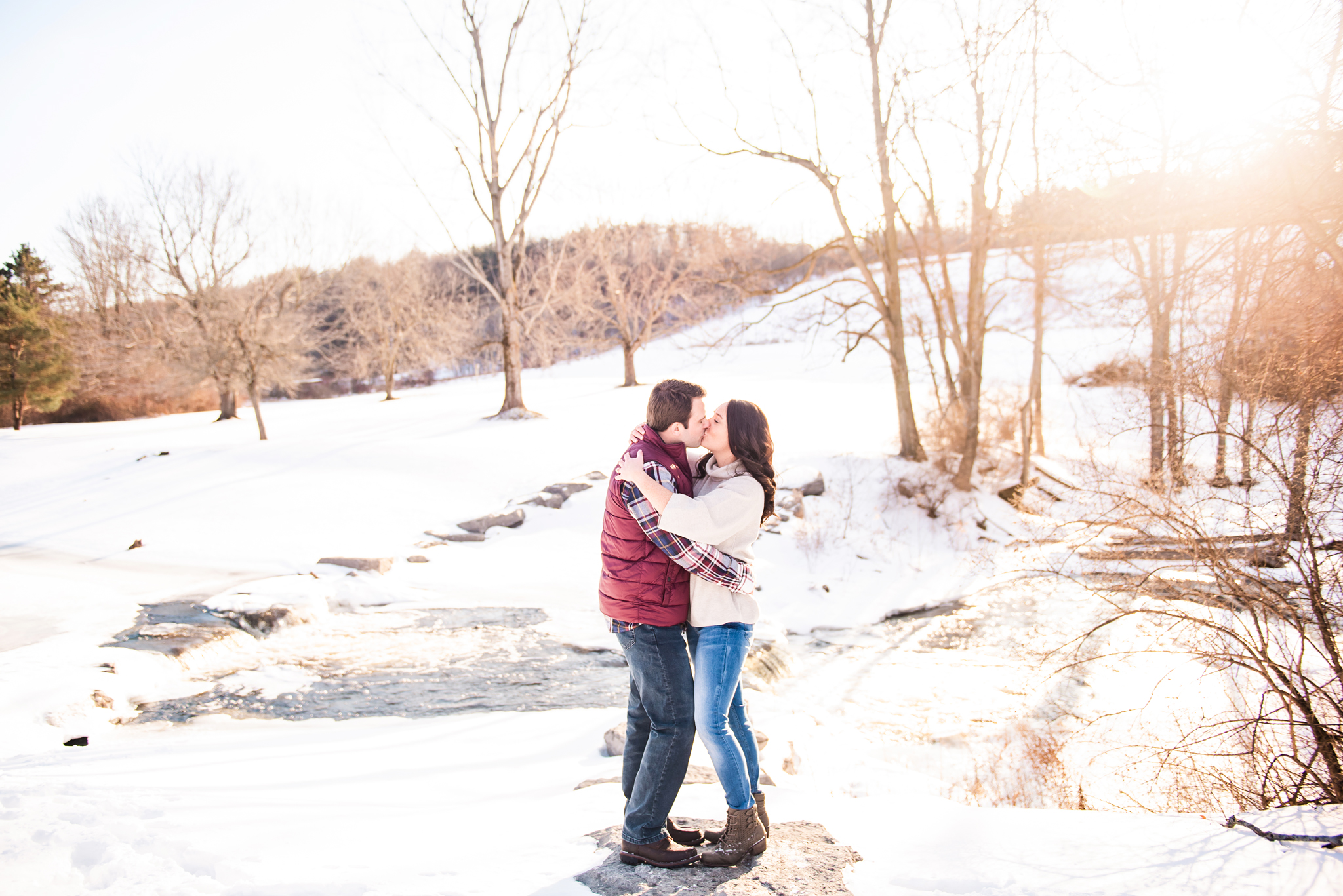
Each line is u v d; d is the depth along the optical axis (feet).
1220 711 21.47
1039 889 8.07
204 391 161.99
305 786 14.15
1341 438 14.33
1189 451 18.21
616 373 158.92
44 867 8.57
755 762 9.91
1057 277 53.57
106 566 40.86
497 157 80.53
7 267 181.06
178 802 11.66
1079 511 47.06
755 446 9.32
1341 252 15.51
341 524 47.98
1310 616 15.08
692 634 9.64
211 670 27.53
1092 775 19.56
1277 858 8.61
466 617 34.58
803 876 8.71
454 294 168.25
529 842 10.11
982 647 32.86
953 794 18.44
